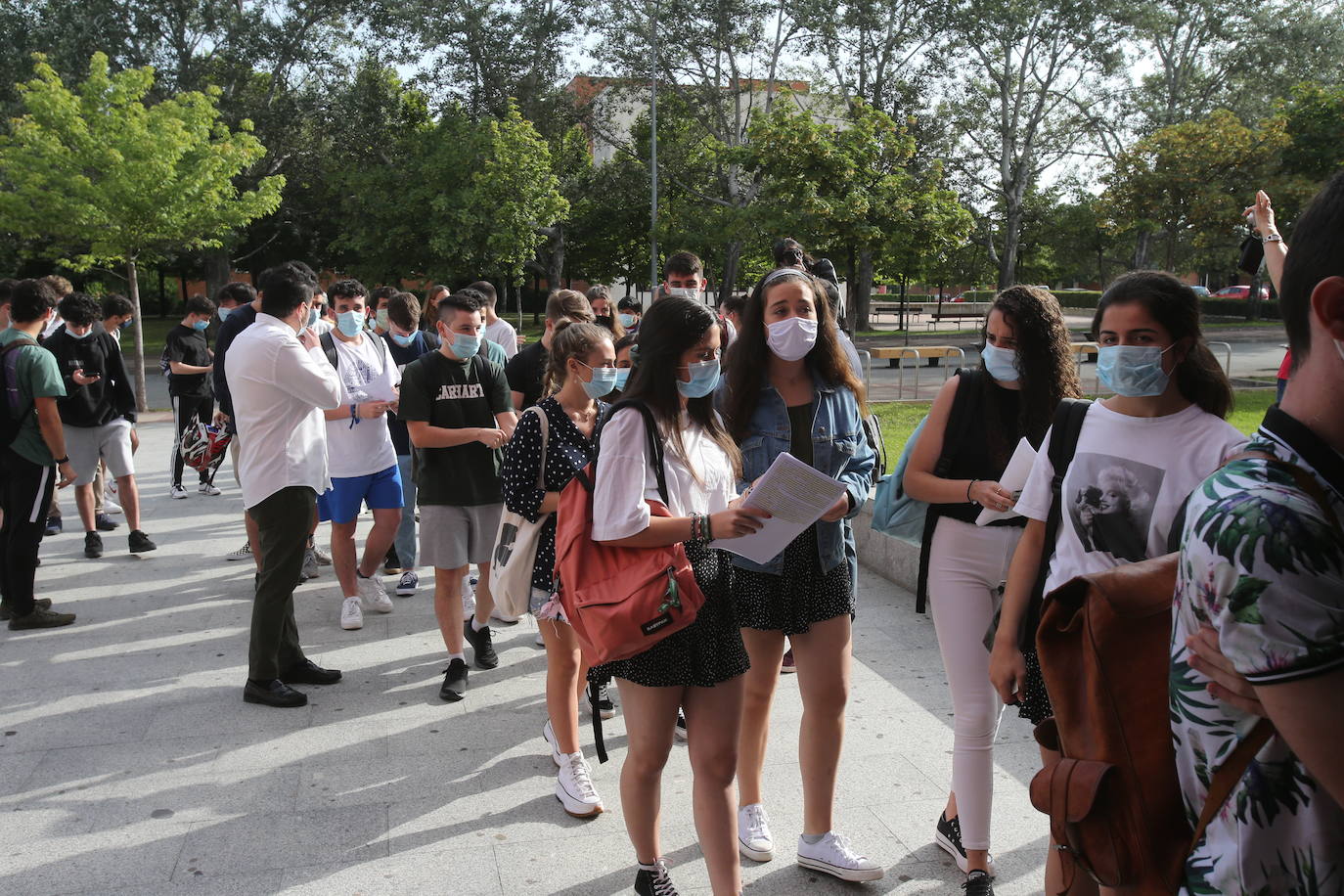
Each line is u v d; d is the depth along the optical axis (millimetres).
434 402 4609
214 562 6980
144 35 31609
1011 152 37188
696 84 34062
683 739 4156
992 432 2924
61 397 6816
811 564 3012
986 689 2947
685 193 35031
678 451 2604
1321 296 1100
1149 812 1458
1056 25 33000
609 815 3545
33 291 5469
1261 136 22953
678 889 3049
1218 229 23844
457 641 4641
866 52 34188
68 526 8102
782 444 3068
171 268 44219
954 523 2973
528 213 27969
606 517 2488
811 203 17688
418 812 3561
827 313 3135
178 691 4691
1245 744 1215
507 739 4188
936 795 3631
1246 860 1213
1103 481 2344
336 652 5230
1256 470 1155
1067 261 44844
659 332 2605
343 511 5477
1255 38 35250
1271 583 1092
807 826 3148
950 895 3012
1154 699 1477
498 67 32906
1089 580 1546
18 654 5168
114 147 16672
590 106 34688
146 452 11961
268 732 4242
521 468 3463
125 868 3180
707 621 2598
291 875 3141
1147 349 2225
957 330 38344
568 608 2557
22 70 30719
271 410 4363
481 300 4707
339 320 5762
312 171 35000
